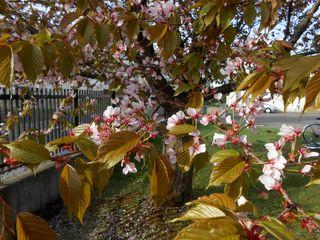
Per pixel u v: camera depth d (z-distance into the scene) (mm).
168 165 1113
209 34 2209
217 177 1154
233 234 578
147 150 1102
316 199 4934
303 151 1322
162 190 1125
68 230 4438
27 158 960
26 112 4383
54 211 5074
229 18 1732
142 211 4777
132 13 2129
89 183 1093
